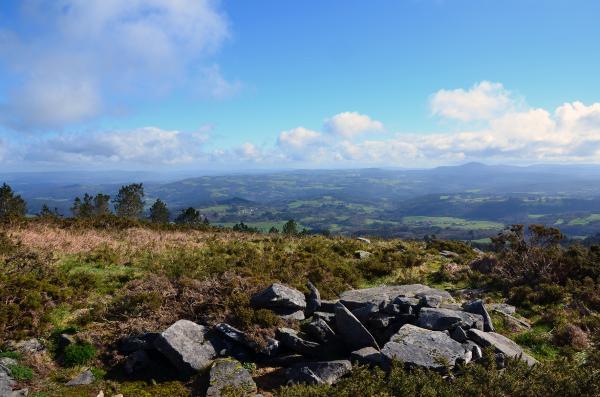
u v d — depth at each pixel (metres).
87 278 14.75
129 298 13.12
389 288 15.17
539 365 9.31
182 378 10.42
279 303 12.79
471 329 11.23
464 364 9.37
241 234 28.23
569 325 12.77
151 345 11.12
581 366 9.66
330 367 10.02
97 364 10.64
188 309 12.88
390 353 10.03
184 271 15.62
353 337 11.31
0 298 12.14
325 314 12.67
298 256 19.73
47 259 16.31
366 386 8.59
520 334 12.63
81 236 21.86
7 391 9.17
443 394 8.34
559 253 18.05
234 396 9.18
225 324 11.72
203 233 27.55
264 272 16.55
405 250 23.48
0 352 10.35
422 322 11.61
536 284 16.39
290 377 10.15
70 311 12.70
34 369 10.09
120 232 24.59
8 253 16.75
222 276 15.03
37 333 11.35
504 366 9.91
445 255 23.22
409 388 8.46
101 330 11.79
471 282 17.88
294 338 11.34
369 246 24.53
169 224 29.70
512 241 19.73
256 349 11.16
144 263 17.58
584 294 15.22
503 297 15.98
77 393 9.52
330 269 17.88
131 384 10.11
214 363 10.45
